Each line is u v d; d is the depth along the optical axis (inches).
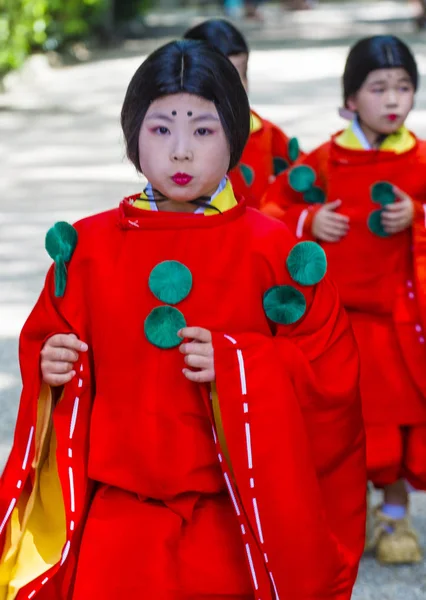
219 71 145.5
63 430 150.2
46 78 1019.9
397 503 222.7
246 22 1648.6
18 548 151.9
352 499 155.6
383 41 222.5
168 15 1813.5
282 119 701.3
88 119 788.6
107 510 146.9
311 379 147.8
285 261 149.9
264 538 143.9
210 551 144.8
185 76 143.9
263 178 264.8
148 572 141.8
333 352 152.4
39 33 856.3
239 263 148.2
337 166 228.2
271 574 144.7
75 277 151.6
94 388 152.7
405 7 2020.2
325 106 756.0
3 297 376.5
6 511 150.3
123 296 148.5
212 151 144.8
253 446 143.3
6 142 700.7
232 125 146.5
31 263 417.1
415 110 715.4
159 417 145.7
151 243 148.9
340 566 148.9
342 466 154.7
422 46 1138.0
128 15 1327.5
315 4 2208.4
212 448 146.7
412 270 222.8
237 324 147.6
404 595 207.6
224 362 142.9
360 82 223.0
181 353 145.7
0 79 899.4
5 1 812.0
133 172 593.0
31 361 152.6
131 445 146.3
